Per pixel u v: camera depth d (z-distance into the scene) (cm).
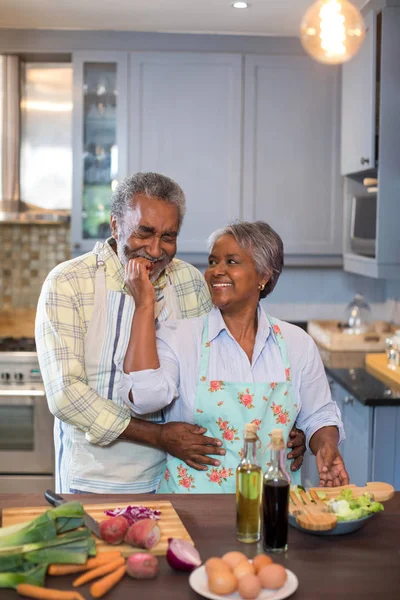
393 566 146
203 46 413
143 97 415
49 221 426
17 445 385
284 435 197
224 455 193
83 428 200
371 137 350
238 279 194
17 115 421
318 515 159
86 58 411
